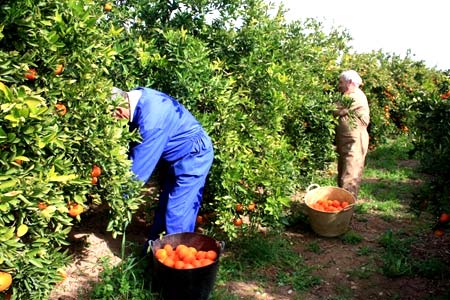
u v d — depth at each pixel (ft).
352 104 20.22
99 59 11.45
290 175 17.13
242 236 16.61
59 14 9.84
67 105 10.37
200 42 15.69
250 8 18.42
